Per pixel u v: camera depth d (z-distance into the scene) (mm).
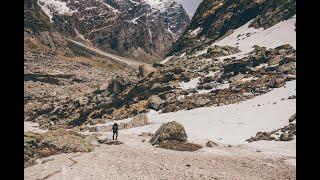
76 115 87938
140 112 75938
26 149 33406
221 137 48938
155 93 85375
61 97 127375
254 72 84188
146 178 26641
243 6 139375
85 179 25797
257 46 107562
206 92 79562
